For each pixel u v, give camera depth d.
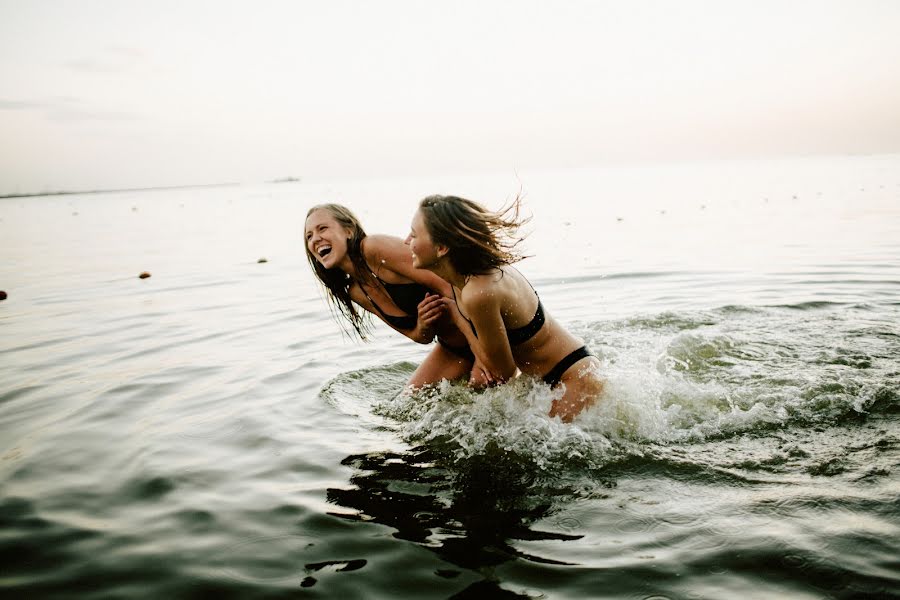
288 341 6.02
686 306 6.54
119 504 2.96
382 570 2.38
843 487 2.72
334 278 4.41
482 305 3.47
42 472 3.33
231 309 7.71
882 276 7.34
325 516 2.79
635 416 3.60
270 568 2.43
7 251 15.92
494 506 2.83
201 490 3.08
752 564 2.25
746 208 19.00
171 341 6.17
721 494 2.77
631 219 17.59
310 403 4.27
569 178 79.56
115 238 19.31
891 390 3.74
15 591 2.33
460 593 2.23
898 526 2.40
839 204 18.08
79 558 2.53
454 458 3.36
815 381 3.97
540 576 2.29
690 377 4.22
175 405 4.31
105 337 6.43
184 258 13.35
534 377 3.87
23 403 4.46
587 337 5.41
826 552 2.27
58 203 81.00
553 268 9.51
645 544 2.44
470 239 3.35
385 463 3.33
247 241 17.14
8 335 6.68
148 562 2.49
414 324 4.37
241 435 3.75
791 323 5.47
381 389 4.59
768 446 3.21
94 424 4.00
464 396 4.15
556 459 3.28
